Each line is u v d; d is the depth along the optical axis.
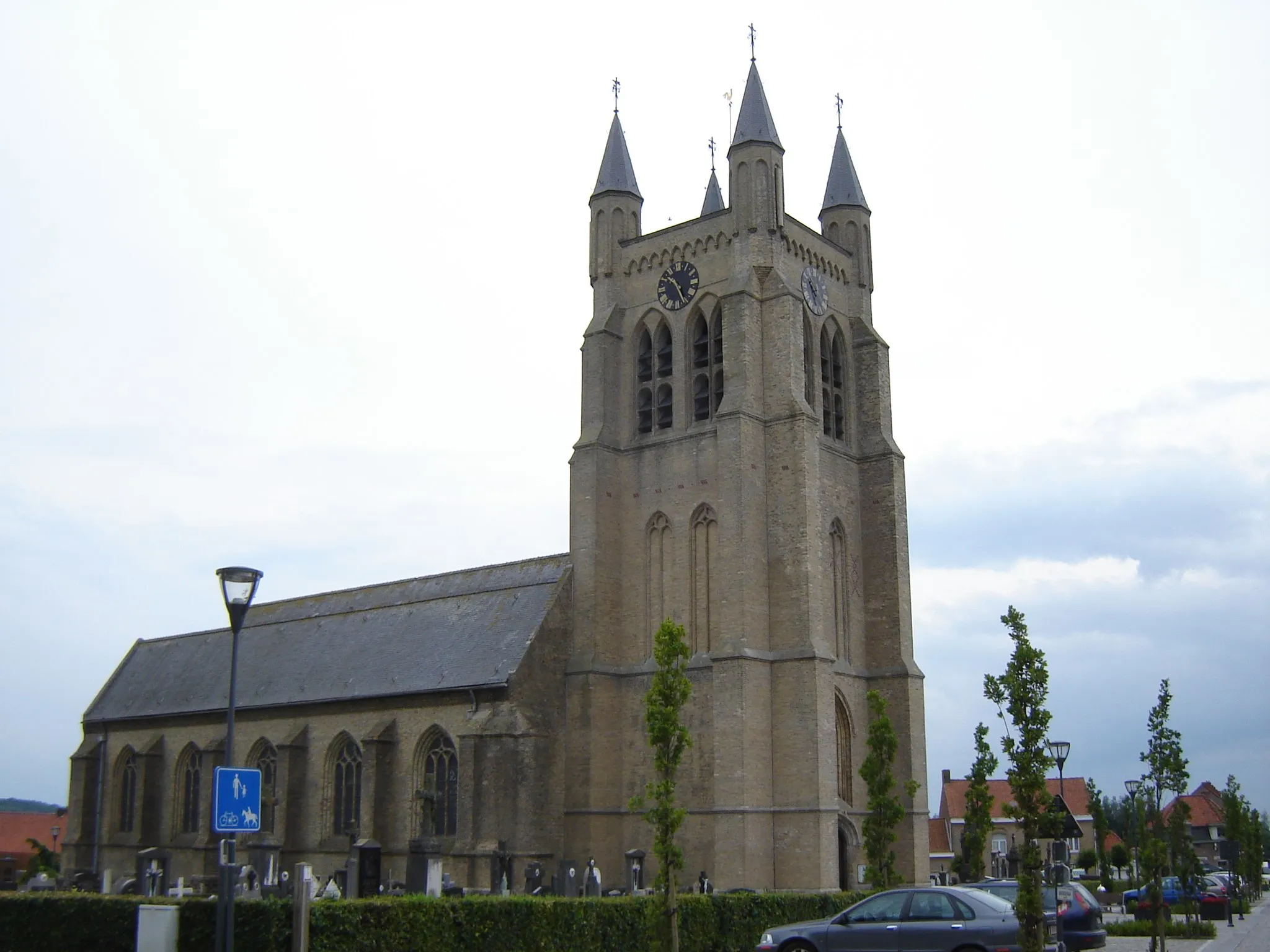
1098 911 45.97
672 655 40.00
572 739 67.06
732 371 66.44
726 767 60.84
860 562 71.62
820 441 69.94
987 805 57.62
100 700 98.69
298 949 28.36
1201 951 51.38
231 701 28.73
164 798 89.00
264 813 76.62
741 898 42.91
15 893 33.88
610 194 75.12
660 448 70.00
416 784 69.56
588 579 68.81
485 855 61.56
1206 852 177.25
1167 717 51.56
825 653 62.91
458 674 69.06
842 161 78.75
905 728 68.31
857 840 66.50
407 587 86.81
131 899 32.00
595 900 37.38
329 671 79.62
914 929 34.84
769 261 68.12
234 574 29.31
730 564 63.81
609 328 72.69
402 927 31.66
